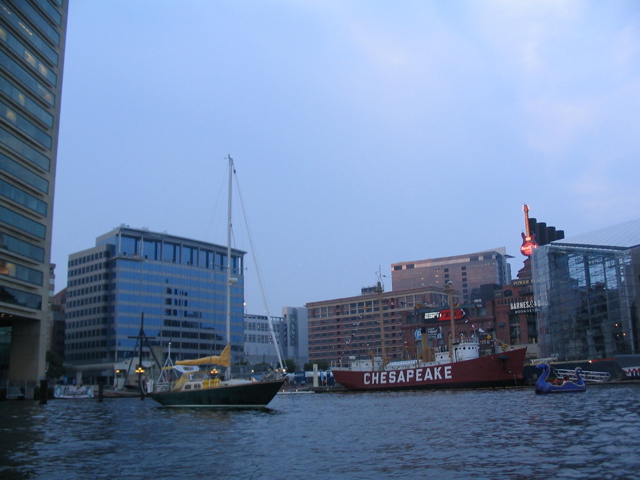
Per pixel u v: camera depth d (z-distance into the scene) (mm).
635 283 132250
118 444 34469
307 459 27938
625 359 117938
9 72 82062
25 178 85438
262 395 60719
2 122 80625
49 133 91812
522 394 82125
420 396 92812
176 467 26234
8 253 81125
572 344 147125
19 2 84688
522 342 199500
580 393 76375
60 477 24000
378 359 144250
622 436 31375
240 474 24359
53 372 155625
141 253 194750
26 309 85562
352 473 23906
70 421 51188
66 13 98312
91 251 195875
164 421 50375
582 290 144625
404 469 24328
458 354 123125
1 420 52781
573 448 27953
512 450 28047
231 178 77000
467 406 60656
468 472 23156
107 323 187375
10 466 26703
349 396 110562
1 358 95188
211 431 41625
